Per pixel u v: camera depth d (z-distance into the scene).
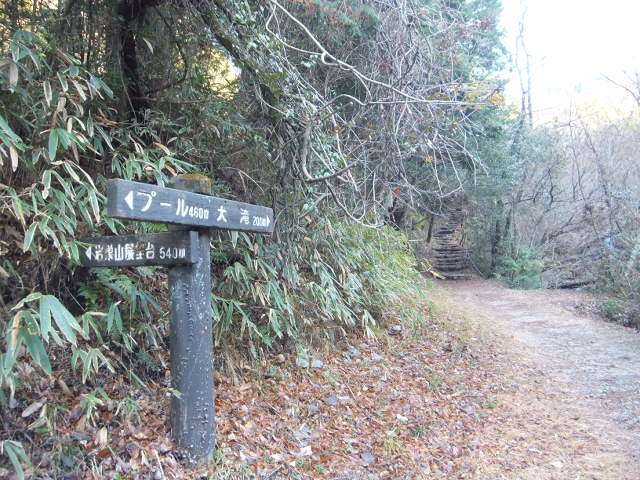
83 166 3.23
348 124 4.52
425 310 7.49
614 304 10.66
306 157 3.82
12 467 2.06
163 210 2.16
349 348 5.09
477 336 7.00
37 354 1.90
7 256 2.60
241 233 3.80
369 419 3.80
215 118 3.82
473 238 17.52
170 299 2.52
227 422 3.08
